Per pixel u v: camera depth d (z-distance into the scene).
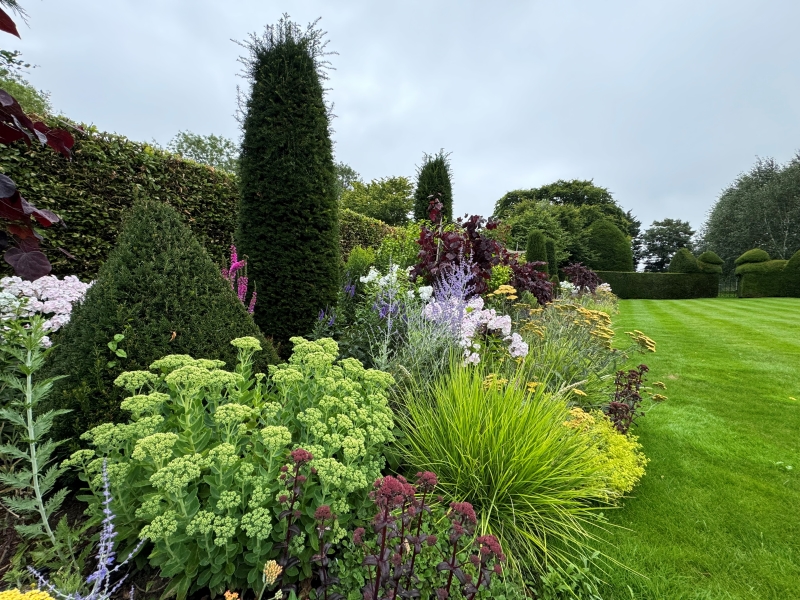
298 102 3.93
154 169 4.28
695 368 5.00
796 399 3.85
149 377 1.53
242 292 3.54
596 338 3.63
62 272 3.61
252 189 3.83
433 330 3.13
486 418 1.95
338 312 4.15
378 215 24.86
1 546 1.37
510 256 6.90
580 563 1.66
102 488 1.37
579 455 2.05
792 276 17.72
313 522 1.29
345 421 1.50
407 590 1.14
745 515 2.04
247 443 1.59
